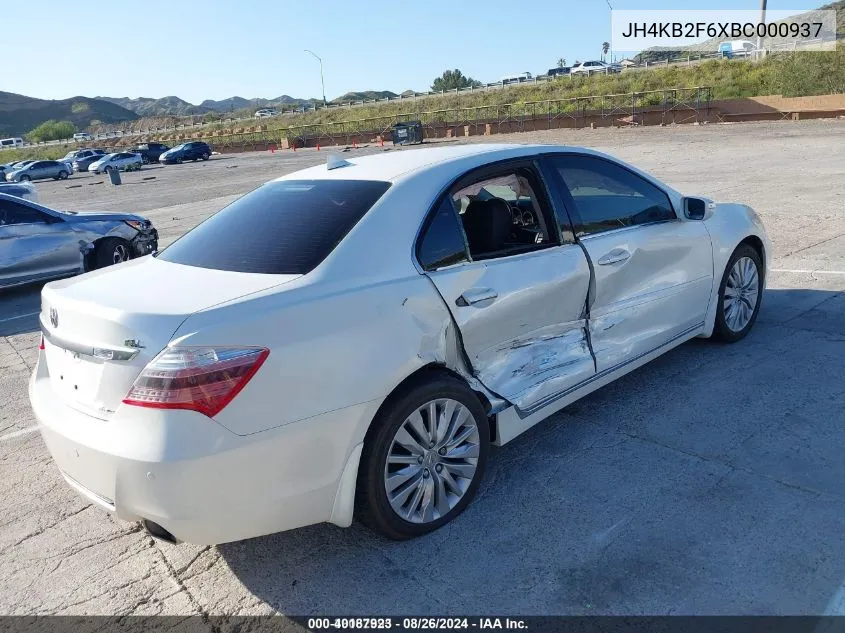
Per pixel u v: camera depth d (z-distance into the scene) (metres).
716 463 3.55
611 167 4.21
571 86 48.56
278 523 2.77
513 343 3.53
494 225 3.47
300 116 71.25
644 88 40.53
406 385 3.03
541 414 3.65
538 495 3.41
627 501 3.29
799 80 32.59
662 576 2.77
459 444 3.25
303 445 2.72
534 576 2.84
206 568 3.09
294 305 2.76
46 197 27.52
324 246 3.06
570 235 3.80
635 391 4.47
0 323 7.95
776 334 5.24
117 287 3.03
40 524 3.54
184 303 2.73
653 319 4.34
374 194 3.31
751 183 12.77
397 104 63.94
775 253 7.74
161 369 2.52
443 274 3.22
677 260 4.43
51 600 2.95
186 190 24.11
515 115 40.88
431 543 3.12
